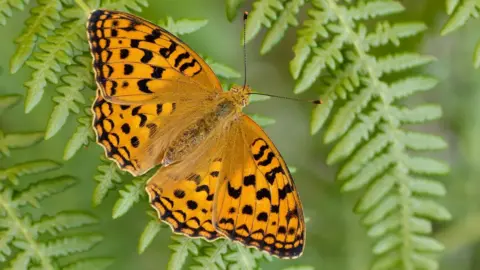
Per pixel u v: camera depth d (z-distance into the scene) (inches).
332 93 17.9
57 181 17.7
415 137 18.0
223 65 17.9
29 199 17.7
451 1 17.9
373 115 18.0
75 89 17.6
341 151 17.9
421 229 18.0
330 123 17.9
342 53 17.9
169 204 17.5
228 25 20.1
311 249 20.1
